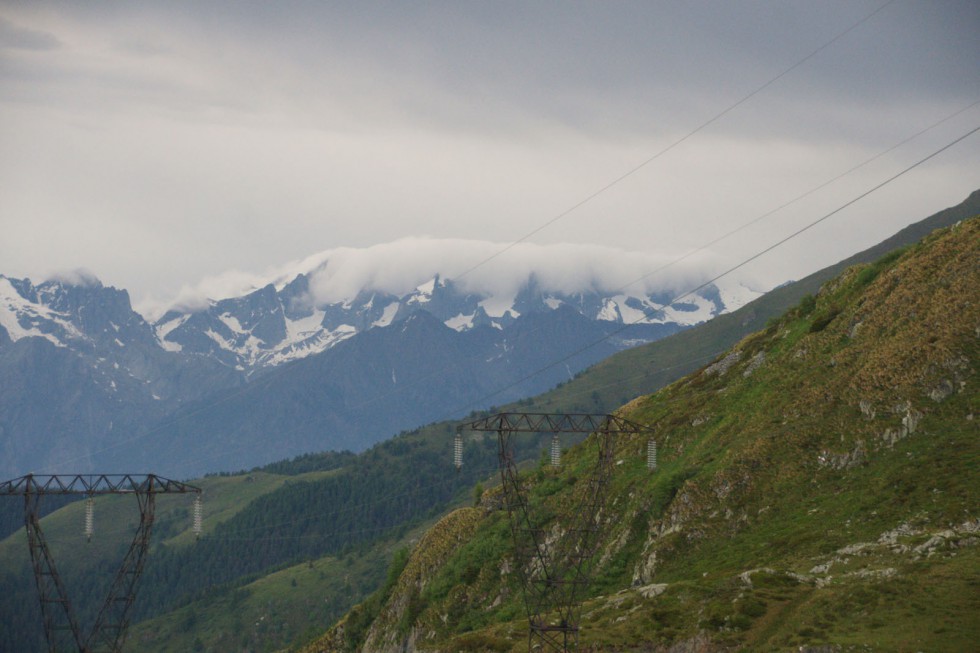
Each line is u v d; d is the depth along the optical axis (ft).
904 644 577.02
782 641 629.10
